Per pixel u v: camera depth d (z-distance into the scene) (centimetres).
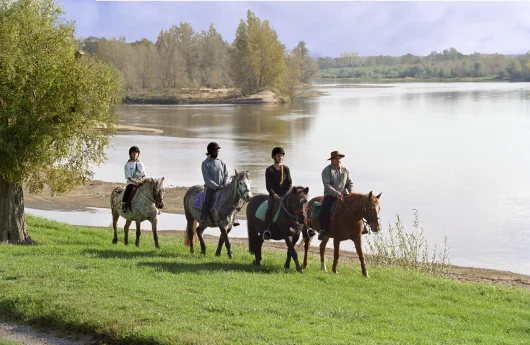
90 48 19112
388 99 14475
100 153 1966
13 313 1182
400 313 1257
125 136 6869
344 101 14125
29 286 1295
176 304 1184
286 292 1335
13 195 1942
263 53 15000
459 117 9194
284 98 14175
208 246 2036
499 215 3091
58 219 2983
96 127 1961
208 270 1509
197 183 3934
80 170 1977
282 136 6800
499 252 2447
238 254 1877
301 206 1523
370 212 1552
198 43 19912
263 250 2145
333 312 1211
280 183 1585
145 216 1898
